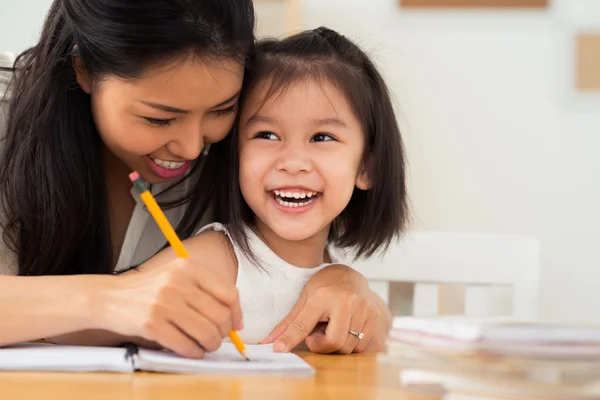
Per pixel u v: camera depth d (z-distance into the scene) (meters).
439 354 0.81
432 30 2.91
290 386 0.87
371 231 1.48
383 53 2.91
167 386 0.85
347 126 1.34
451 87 2.92
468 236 1.75
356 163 1.38
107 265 1.39
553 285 2.93
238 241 1.37
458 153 2.93
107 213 1.38
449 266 1.74
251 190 1.32
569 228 2.92
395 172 1.45
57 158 1.31
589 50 2.89
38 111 1.30
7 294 1.07
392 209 1.47
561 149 2.92
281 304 1.38
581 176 2.92
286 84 1.31
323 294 1.25
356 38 2.84
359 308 1.24
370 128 1.41
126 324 1.01
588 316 2.92
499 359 0.77
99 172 1.35
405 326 0.86
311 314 1.22
